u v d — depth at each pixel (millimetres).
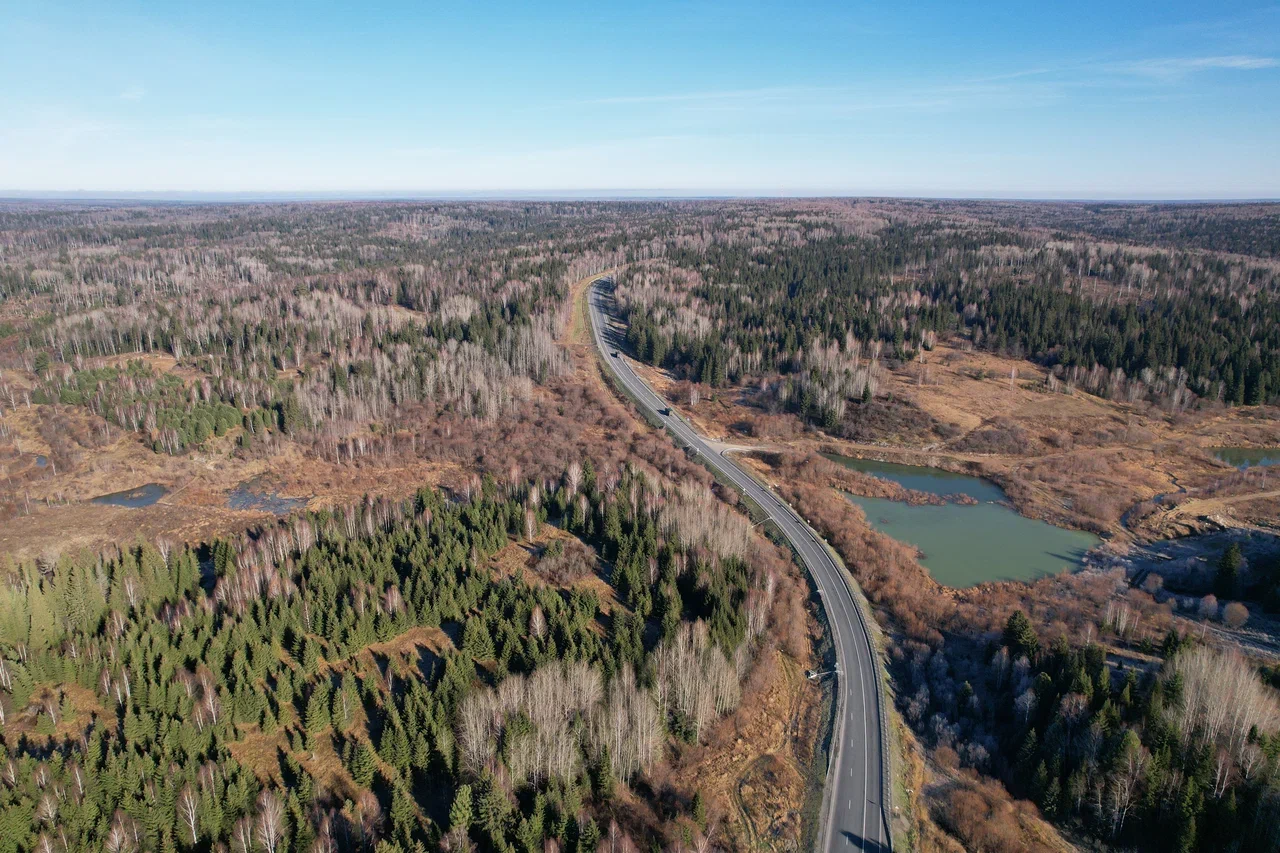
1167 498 137125
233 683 77438
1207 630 93125
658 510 114188
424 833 61031
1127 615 93062
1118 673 83188
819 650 93188
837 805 69062
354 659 83375
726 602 90188
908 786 71812
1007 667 83375
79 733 71562
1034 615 99250
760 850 64250
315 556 99312
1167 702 71125
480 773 64938
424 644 86875
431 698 72625
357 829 61656
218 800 61219
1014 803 68500
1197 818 61125
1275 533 118062
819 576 110688
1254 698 68812
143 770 63281
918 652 92000
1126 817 64188
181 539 120625
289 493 139375
